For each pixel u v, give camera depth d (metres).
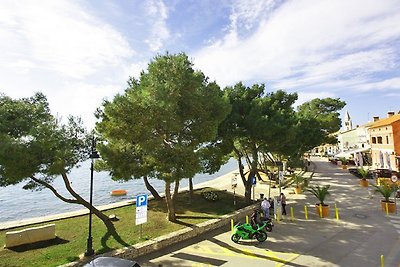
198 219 17.45
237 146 25.27
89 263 8.96
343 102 59.78
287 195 27.08
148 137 14.76
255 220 14.92
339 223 17.17
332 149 100.81
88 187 44.06
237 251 12.85
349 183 33.19
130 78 17.12
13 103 12.69
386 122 44.47
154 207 21.11
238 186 33.31
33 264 10.99
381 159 45.44
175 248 13.27
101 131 15.38
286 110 26.48
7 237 12.80
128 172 14.77
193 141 16.16
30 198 34.91
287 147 26.23
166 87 14.73
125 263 8.95
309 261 11.63
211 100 16.38
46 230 13.82
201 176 61.88
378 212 19.64
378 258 11.86
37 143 11.82
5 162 10.94
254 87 24.89
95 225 16.38
